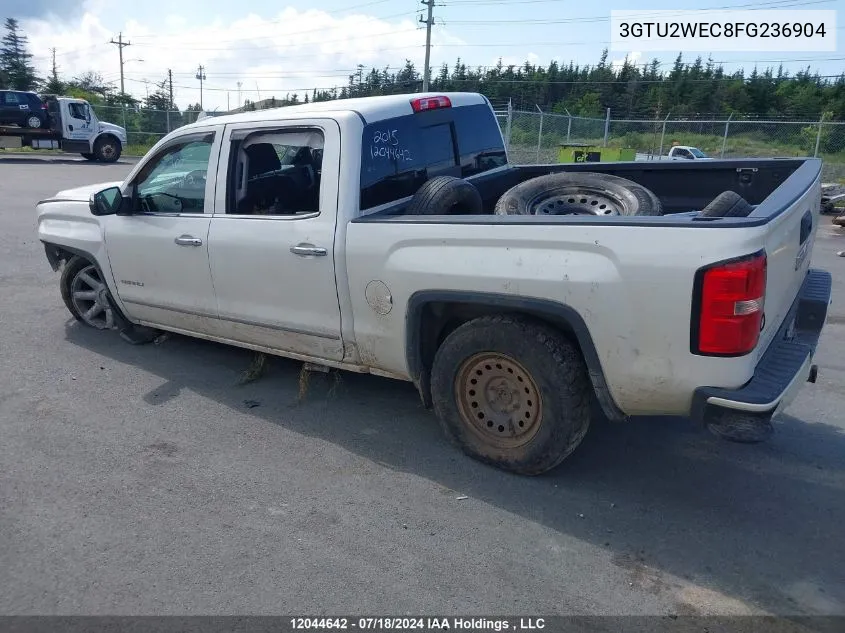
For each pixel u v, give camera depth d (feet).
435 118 15.43
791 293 12.26
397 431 14.14
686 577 9.75
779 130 85.20
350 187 12.91
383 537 10.57
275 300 14.24
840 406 15.72
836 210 55.31
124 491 11.75
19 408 14.94
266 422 14.47
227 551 10.18
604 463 12.92
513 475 12.41
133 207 16.76
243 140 14.52
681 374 10.11
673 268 9.73
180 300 16.24
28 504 11.32
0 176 64.39
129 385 16.29
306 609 9.03
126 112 121.49
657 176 17.02
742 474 12.59
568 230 10.46
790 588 9.53
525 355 11.37
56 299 23.38
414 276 11.96
